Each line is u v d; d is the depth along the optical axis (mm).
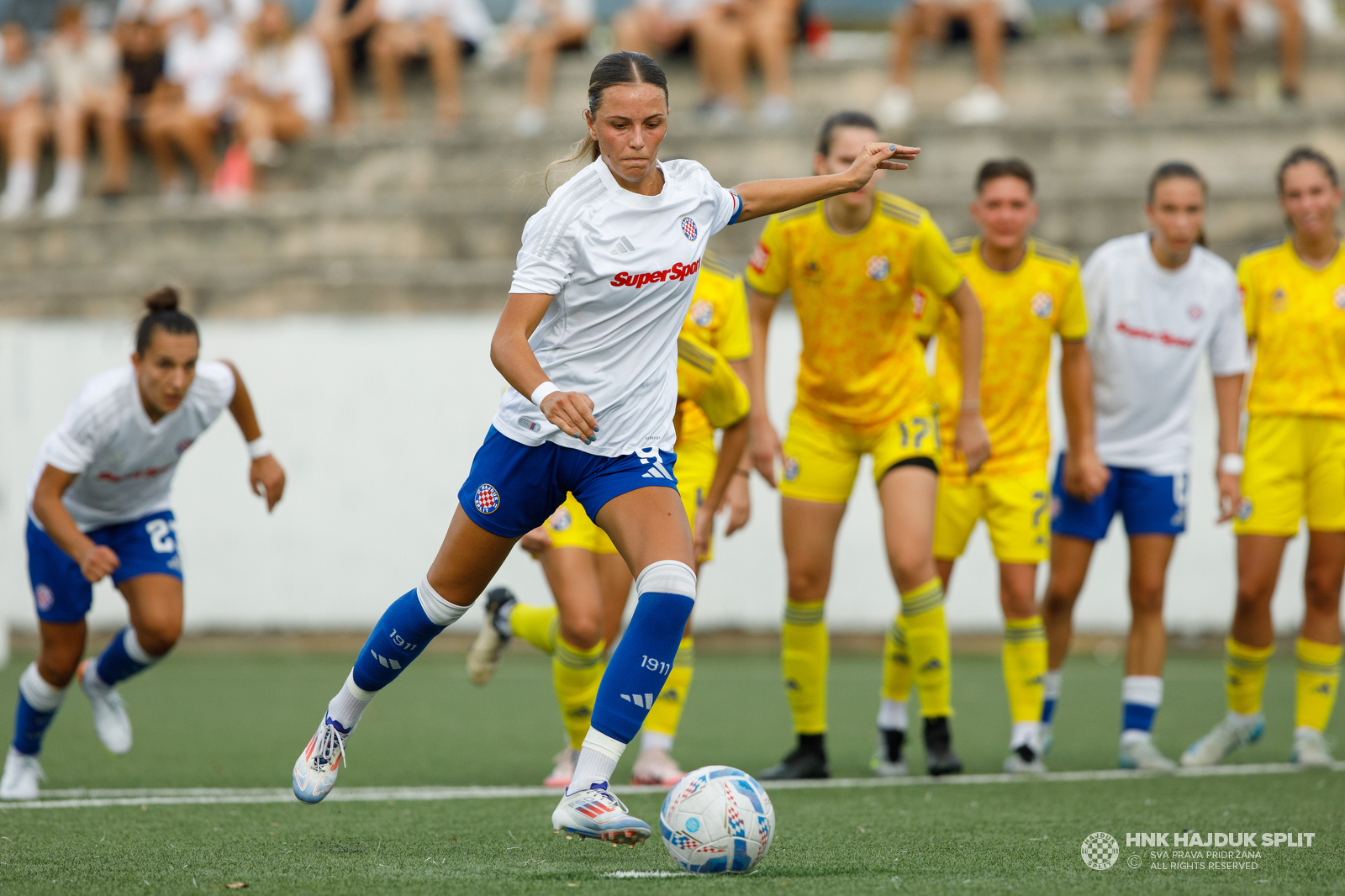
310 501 37219
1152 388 20266
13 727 24266
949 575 20750
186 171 49469
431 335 36875
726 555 35906
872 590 35719
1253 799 16312
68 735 23375
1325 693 19672
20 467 37812
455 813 15461
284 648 37219
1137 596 20172
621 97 11516
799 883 11148
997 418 19922
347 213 46188
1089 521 20562
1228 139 45094
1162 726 24422
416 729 24406
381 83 51250
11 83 51469
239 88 48812
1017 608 19438
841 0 58719
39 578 17031
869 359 18203
